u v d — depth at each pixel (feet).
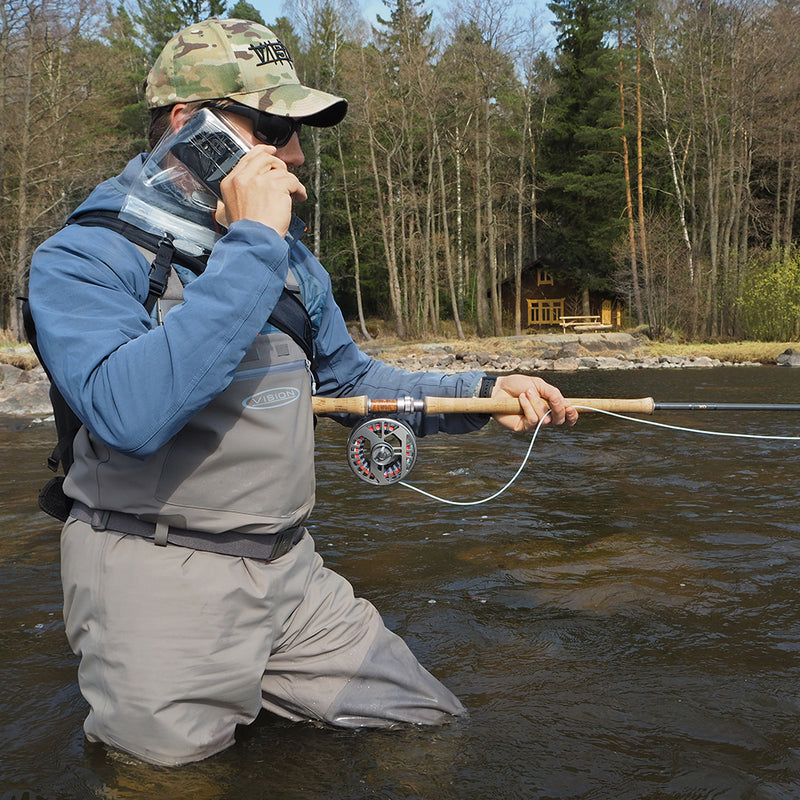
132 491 5.42
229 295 4.93
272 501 5.65
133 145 126.00
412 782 5.45
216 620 5.47
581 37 142.10
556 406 7.22
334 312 7.23
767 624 8.55
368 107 123.13
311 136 134.10
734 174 130.93
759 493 15.43
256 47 5.86
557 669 7.41
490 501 14.79
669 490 15.78
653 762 5.76
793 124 115.55
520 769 5.63
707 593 9.55
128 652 5.38
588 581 10.00
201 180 5.54
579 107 143.13
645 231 121.80
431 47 126.82
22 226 95.25
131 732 5.42
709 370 73.31
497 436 23.95
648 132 136.15
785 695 6.86
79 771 5.44
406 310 136.98
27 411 32.83
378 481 7.23
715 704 6.68
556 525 12.89
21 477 17.63
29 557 11.11
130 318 5.20
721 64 112.88
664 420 28.48
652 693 6.91
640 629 8.43
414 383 7.52
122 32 131.54
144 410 4.82
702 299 118.01
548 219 151.74
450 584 9.90
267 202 5.24
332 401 7.20
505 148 139.03
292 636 6.05
